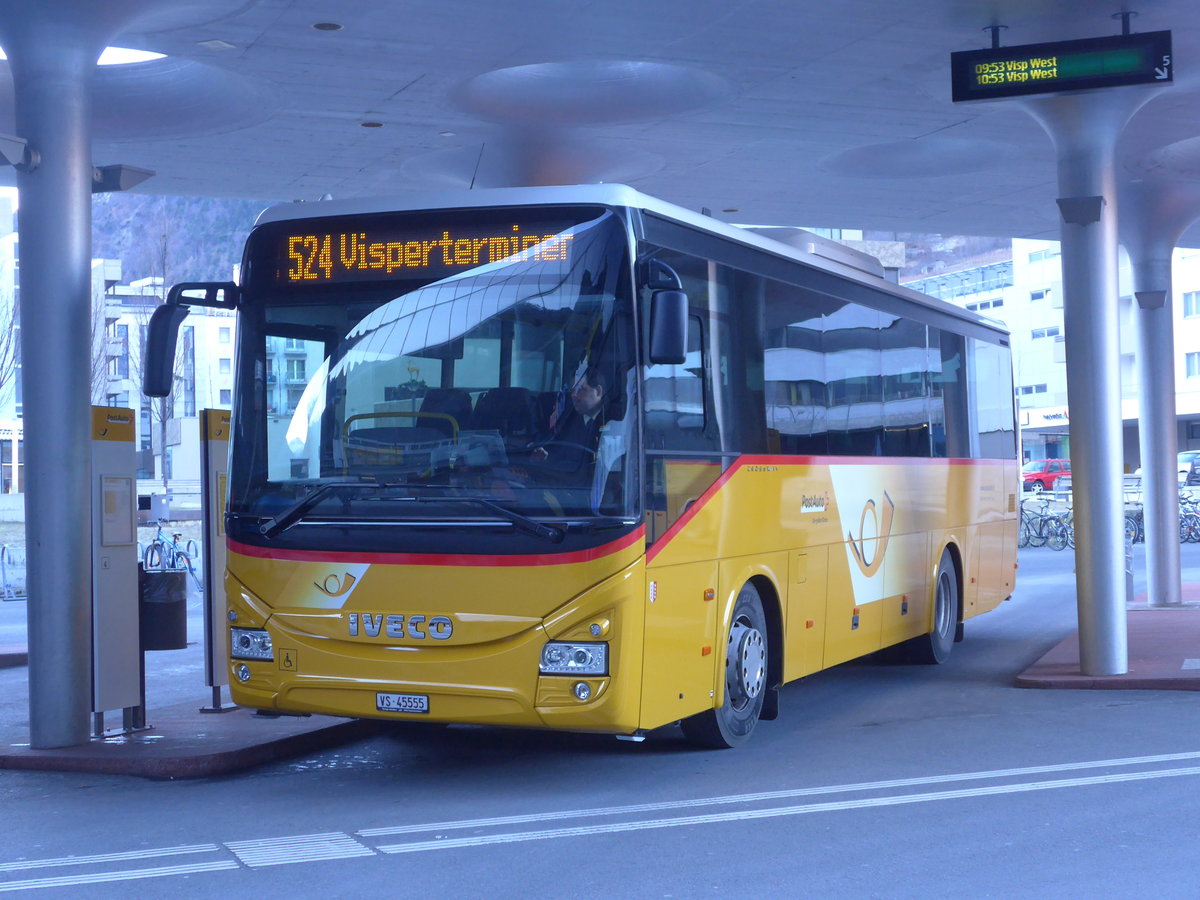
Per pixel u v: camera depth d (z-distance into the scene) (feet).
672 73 45.27
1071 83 36.70
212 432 35.50
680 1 35.58
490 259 26.55
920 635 44.11
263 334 27.68
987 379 52.60
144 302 150.00
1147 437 62.85
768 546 31.86
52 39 30.35
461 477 25.84
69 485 30.78
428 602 25.79
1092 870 20.56
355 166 53.42
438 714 25.75
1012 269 264.52
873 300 40.47
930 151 55.16
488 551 25.45
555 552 25.13
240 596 27.50
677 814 24.58
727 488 29.71
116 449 32.40
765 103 45.47
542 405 25.70
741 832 23.17
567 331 25.82
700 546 28.25
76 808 26.23
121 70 43.80
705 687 28.71
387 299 26.94
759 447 31.60
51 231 30.58
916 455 43.39
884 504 40.16
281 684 26.99
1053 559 99.19
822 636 35.24
